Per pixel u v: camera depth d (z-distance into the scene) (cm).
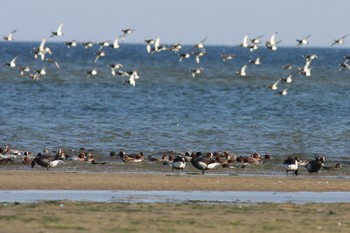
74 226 2706
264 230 2731
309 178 4250
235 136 6112
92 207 3091
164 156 4972
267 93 10738
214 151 5450
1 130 6075
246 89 11425
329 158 5272
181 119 7188
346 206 3294
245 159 4828
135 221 2817
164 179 3966
